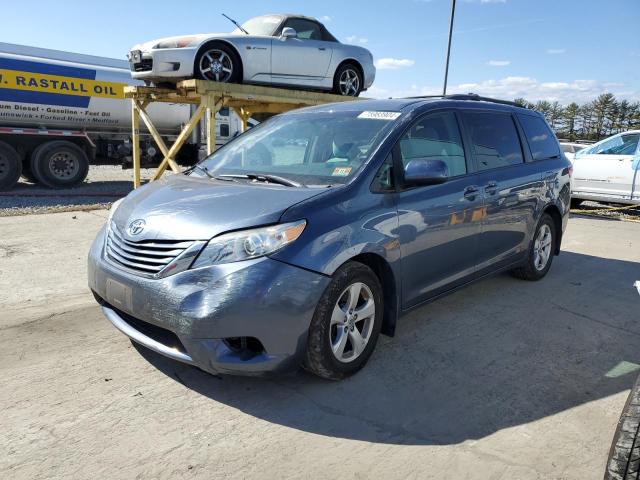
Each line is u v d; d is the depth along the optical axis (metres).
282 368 3.02
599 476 2.58
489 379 3.53
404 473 2.57
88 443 2.72
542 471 2.60
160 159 16.52
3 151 12.75
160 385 3.31
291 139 4.20
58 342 3.89
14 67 12.62
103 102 14.02
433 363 3.73
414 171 3.57
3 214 9.17
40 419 2.91
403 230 3.62
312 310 3.04
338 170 3.62
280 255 2.95
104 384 3.30
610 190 10.91
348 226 3.25
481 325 4.48
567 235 8.80
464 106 4.62
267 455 2.68
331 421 2.98
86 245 7.00
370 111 4.16
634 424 2.12
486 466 2.63
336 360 3.28
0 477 2.45
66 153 13.66
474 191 4.35
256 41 9.27
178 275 2.96
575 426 3.00
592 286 5.73
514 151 5.15
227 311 2.84
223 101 9.06
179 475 2.51
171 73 8.80
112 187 14.32
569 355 3.95
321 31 10.42
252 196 3.30
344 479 2.52
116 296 3.23
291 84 9.86
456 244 4.19
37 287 5.20
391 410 3.11
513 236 5.02
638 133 10.76
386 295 3.70
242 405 3.12
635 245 8.07
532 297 5.26
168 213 3.23
